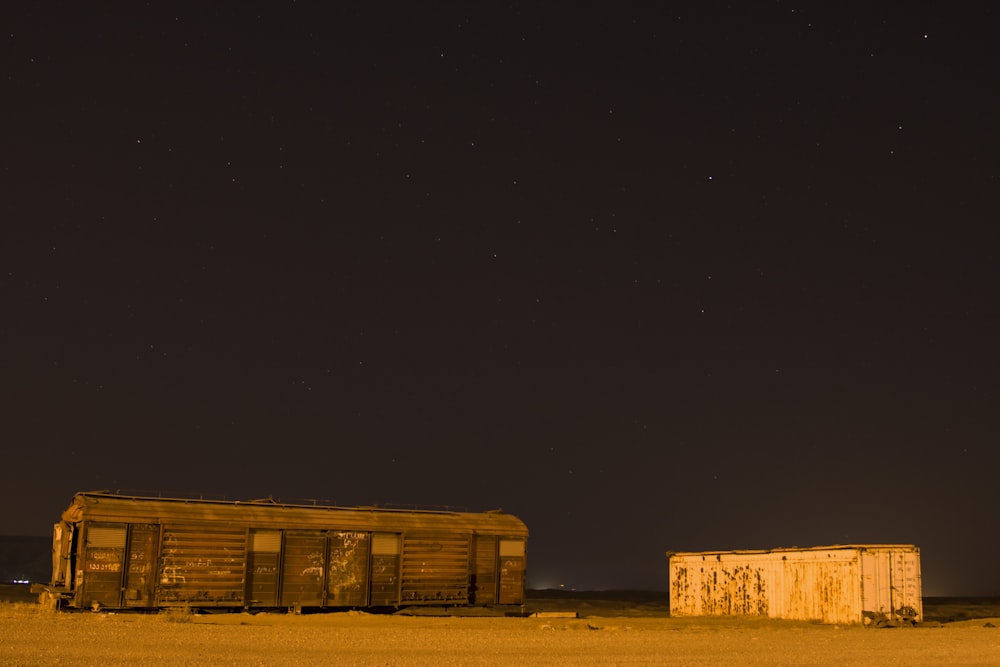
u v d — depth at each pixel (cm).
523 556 3819
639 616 4478
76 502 3206
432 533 3631
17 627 2162
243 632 2205
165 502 3303
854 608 3297
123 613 3070
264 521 3353
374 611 3547
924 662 1984
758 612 3738
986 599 8156
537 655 1947
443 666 1727
